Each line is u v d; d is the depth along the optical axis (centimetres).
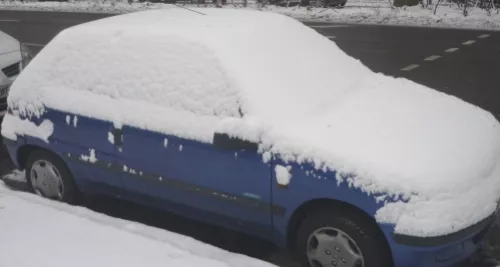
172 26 454
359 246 359
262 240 457
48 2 2242
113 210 516
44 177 513
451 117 416
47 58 492
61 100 476
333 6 1795
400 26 1440
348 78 474
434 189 335
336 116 400
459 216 336
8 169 632
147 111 429
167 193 436
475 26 1401
